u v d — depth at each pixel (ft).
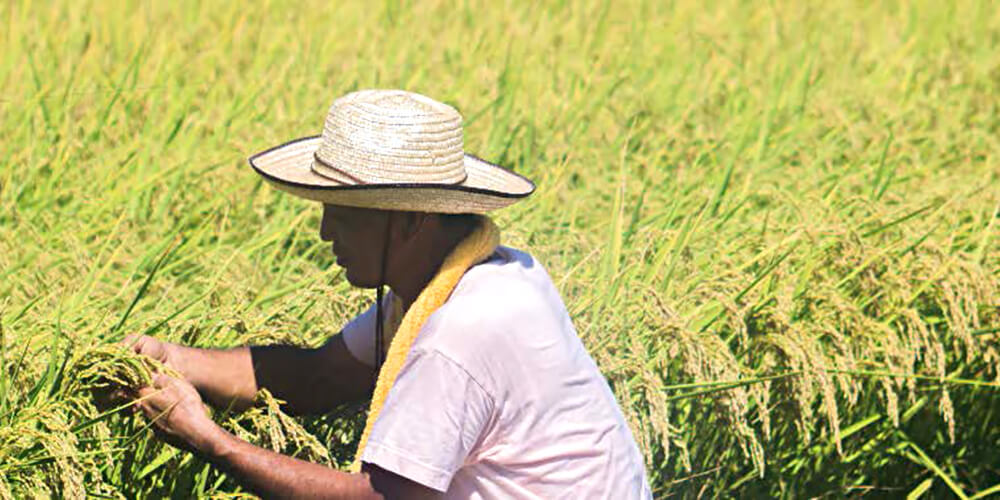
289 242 45.24
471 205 25.66
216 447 25.91
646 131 57.88
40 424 27.63
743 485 39.70
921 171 54.13
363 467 25.38
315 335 33.76
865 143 57.77
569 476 26.35
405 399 25.07
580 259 40.86
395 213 25.98
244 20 68.59
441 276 26.08
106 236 41.65
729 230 44.50
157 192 45.73
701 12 82.48
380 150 25.59
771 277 39.70
